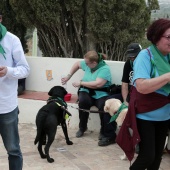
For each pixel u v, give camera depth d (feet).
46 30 21.93
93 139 15.99
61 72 19.58
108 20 19.86
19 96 19.07
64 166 12.53
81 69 18.74
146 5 20.95
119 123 13.07
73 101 17.67
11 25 22.25
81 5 19.98
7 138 9.10
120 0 19.52
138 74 8.33
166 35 8.14
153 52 8.52
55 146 14.85
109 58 21.57
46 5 19.89
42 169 12.20
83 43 21.86
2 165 12.42
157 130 9.22
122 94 14.60
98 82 15.58
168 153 13.41
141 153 8.85
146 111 8.64
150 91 8.09
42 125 13.06
